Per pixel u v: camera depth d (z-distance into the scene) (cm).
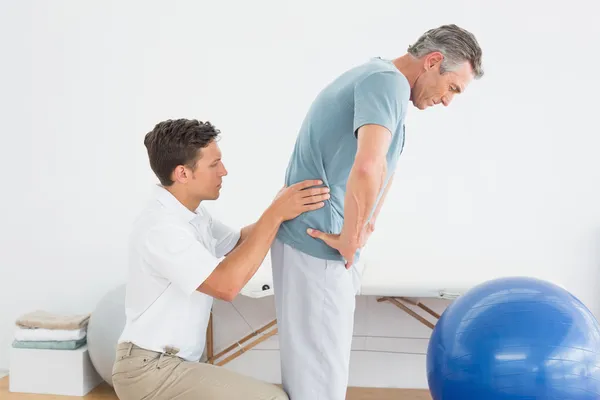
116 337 305
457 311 212
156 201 210
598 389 192
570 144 327
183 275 194
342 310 191
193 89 350
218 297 197
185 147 204
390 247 340
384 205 339
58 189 360
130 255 206
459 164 334
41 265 363
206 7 347
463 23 331
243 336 347
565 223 328
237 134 349
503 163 331
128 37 352
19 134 360
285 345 196
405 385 340
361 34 338
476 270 306
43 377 319
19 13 357
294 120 345
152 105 353
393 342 340
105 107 355
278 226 192
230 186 351
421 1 334
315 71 342
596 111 325
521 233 331
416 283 290
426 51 185
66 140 358
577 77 325
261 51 345
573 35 325
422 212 338
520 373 191
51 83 357
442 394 211
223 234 234
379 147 167
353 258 193
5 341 367
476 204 334
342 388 193
